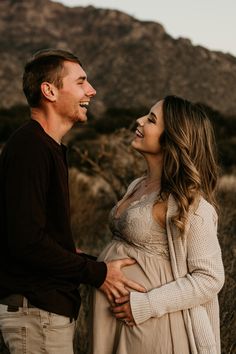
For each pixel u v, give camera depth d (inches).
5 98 2615.7
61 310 109.2
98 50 4377.5
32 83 113.6
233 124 1229.7
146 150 118.1
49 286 108.1
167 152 113.7
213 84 3791.8
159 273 112.0
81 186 374.0
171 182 111.0
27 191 103.7
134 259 114.7
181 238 109.1
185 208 107.9
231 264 182.4
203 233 108.6
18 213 103.3
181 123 113.3
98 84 3754.9
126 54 4109.3
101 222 309.4
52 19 5088.6
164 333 109.7
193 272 109.3
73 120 116.3
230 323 156.3
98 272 110.8
